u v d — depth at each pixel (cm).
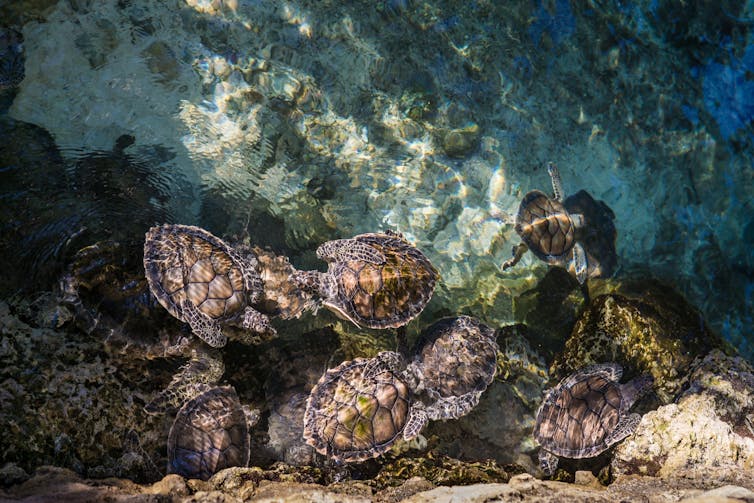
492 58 250
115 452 160
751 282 229
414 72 244
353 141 233
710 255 231
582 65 253
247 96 228
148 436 165
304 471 168
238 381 186
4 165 188
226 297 180
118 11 224
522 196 237
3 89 201
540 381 206
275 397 186
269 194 217
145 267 176
